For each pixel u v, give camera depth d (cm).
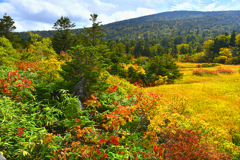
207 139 529
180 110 771
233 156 528
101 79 725
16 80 501
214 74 3956
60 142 302
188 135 397
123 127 487
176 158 333
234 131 859
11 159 248
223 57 8175
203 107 1346
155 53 11506
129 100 650
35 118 376
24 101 430
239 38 9894
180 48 15188
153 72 3444
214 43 10562
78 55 648
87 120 371
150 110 529
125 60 3744
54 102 466
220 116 1158
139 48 11825
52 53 2130
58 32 3697
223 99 1638
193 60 9631
